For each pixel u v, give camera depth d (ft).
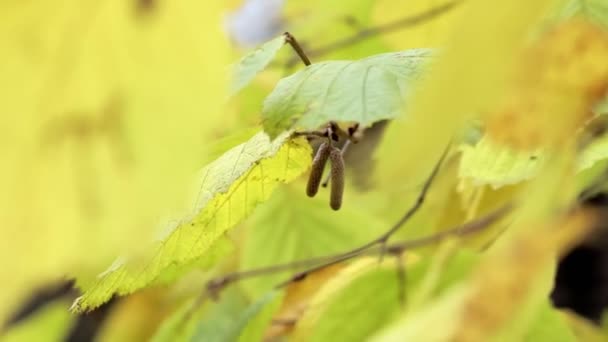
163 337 2.53
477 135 1.94
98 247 0.45
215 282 2.53
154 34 0.47
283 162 1.94
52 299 2.54
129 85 0.46
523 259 0.71
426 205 2.37
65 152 0.45
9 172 0.44
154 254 1.94
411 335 1.03
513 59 0.52
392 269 1.99
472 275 0.73
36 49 0.46
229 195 1.95
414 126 0.51
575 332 2.30
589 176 1.92
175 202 0.46
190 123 0.46
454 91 0.51
